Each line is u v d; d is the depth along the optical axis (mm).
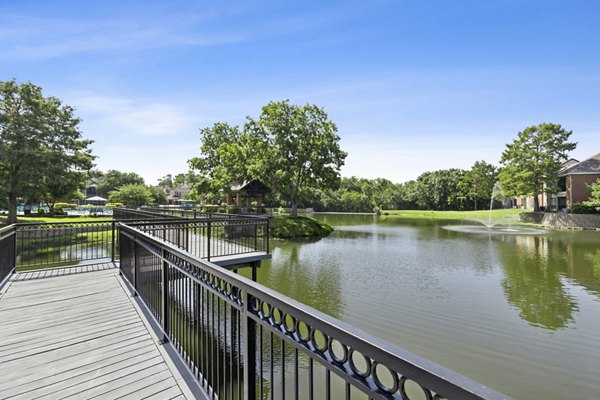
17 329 3434
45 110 23391
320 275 11594
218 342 2057
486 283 10500
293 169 30016
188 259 2469
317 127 30625
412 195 58125
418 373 771
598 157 33969
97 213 31594
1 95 22109
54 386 2404
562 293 9375
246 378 1654
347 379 1006
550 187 32781
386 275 11602
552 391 4738
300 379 4883
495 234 23891
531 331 6750
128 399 2244
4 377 2520
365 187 63344
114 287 4996
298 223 24406
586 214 27188
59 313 3896
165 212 16766
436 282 10609
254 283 1608
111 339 3209
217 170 32062
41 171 21938
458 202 55500
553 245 18203
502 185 35875
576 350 5914
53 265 7715
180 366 2703
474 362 5547
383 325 7098
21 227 6617
